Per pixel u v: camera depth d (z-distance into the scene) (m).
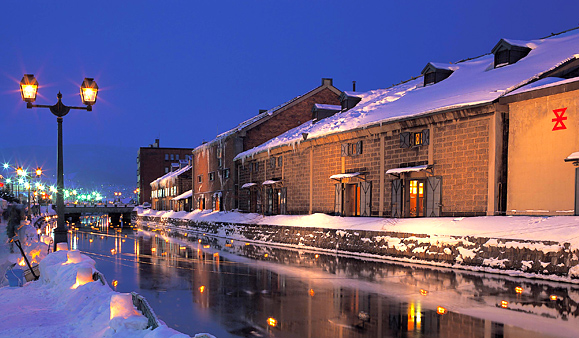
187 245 29.30
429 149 22.47
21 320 8.69
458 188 20.88
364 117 28.69
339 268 16.92
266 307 10.18
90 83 16.50
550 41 25.03
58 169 16.28
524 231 15.47
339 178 28.75
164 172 114.12
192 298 11.26
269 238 31.83
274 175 37.94
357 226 23.83
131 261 19.69
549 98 17.56
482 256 16.12
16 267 14.81
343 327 8.41
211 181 53.34
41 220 60.28
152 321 6.95
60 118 16.31
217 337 7.84
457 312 9.47
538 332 7.91
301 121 47.16
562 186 16.98
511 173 18.89
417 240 19.12
